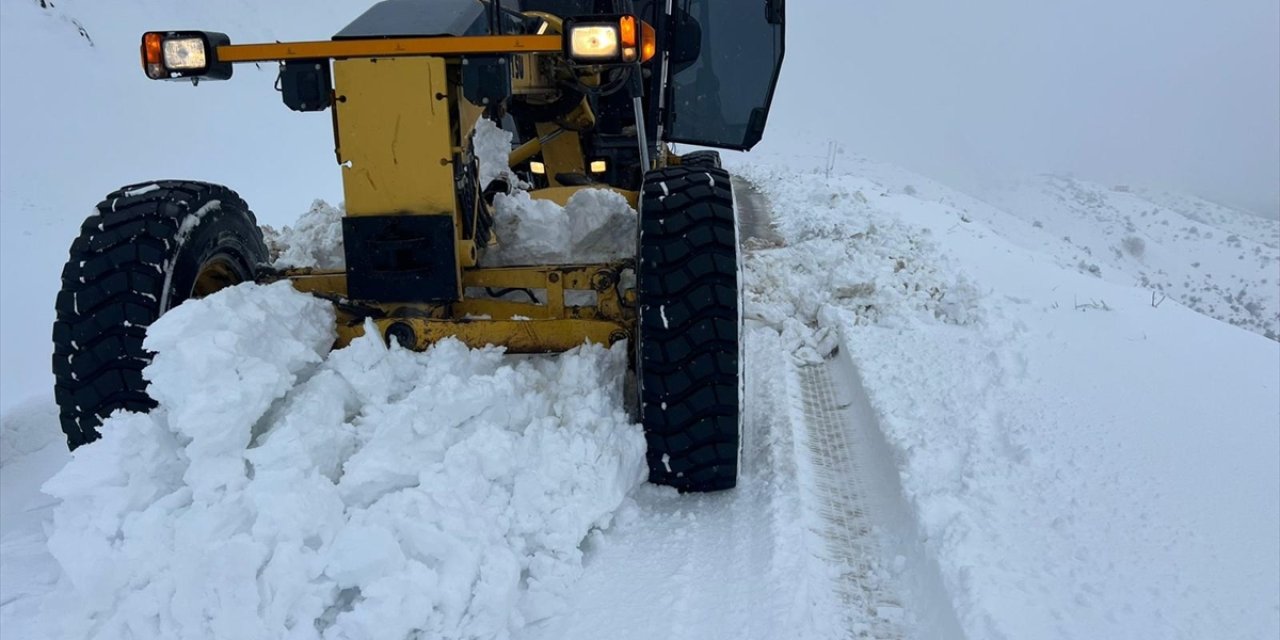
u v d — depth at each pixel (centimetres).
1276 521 279
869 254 628
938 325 496
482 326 280
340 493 219
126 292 248
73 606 207
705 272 258
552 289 291
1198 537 267
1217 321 573
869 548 265
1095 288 632
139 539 203
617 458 265
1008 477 301
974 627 215
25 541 265
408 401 243
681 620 221
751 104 495
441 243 264
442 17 274
